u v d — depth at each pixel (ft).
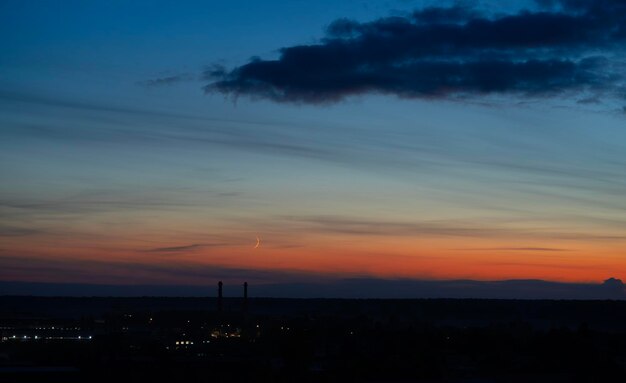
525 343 545.03
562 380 403.75
